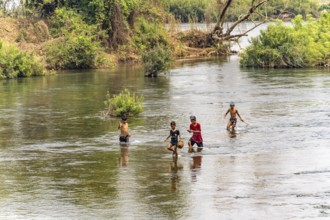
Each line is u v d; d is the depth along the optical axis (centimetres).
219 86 6347
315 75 7112
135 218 2391
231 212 2439
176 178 2933
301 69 7906
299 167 3081
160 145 3656
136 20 10094
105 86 6544
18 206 2544
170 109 4928
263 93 5709
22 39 8806
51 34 9244
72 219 2389
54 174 3034
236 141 3716
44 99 5625
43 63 8081
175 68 8475
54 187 2806
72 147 3641
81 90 6238
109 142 3762
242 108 4894
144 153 3459
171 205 2534
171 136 3434
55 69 8519
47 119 4591
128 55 9556
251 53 8425
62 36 8981
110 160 3303
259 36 8531
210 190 2731
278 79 6819
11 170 3120
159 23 10362
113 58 9306
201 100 5384
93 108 5069
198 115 4628
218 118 4491
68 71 8375
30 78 7531
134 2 9856
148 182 2873
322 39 8412
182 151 3494
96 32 9344
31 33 9019
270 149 3491
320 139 3716
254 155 3353
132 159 3325
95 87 6469
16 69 7644
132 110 4662
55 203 2577
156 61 7469
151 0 10369
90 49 8706
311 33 8525
